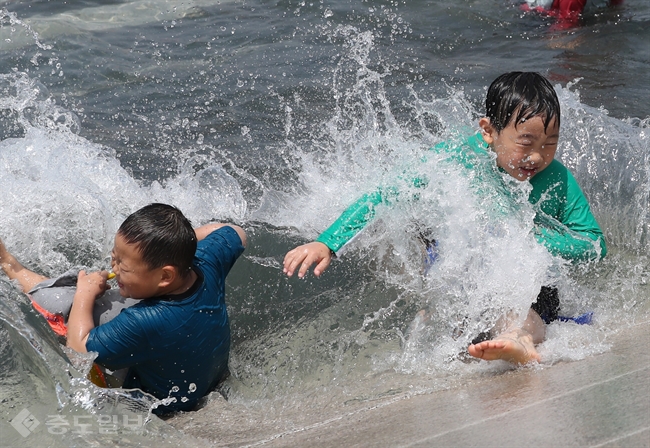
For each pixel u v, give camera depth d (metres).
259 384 7.75
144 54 16.83
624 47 17.72
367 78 15.80
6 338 6.67
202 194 11.17
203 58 16.73
